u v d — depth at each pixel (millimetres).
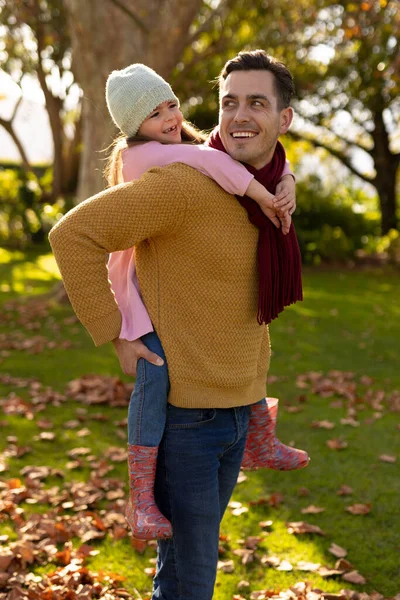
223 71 2064
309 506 3934
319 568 3279
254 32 13797
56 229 1936
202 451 2047
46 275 12805
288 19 12555
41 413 5430
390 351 7996
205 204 1939
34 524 3590
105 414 5473
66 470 4379
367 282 14102
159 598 2225
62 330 8422
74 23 8477
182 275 2004
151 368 2006
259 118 1971
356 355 7762
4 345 7574
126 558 3357
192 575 2084
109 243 1930
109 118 8609
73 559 3264
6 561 3172
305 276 14562
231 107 2012
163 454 2064
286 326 9172
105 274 1959
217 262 1982
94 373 6566
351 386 6316
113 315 1979
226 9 10469
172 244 1998
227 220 1975
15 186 16312
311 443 4945
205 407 2021
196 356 2010
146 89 2088
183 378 2004
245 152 1991
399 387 6512
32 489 4059
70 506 3840
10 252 15492
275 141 2035
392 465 4570
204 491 2055
